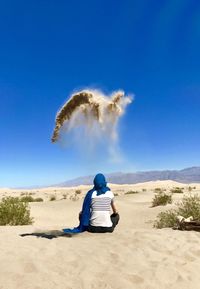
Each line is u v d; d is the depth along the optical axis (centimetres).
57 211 799
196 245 291
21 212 539
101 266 229
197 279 219
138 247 273
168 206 728
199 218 449
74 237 321
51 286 195
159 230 354
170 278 216
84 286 198
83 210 337
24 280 200
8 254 247
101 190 338
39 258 239
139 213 702
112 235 320
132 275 214
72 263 233
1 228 398
